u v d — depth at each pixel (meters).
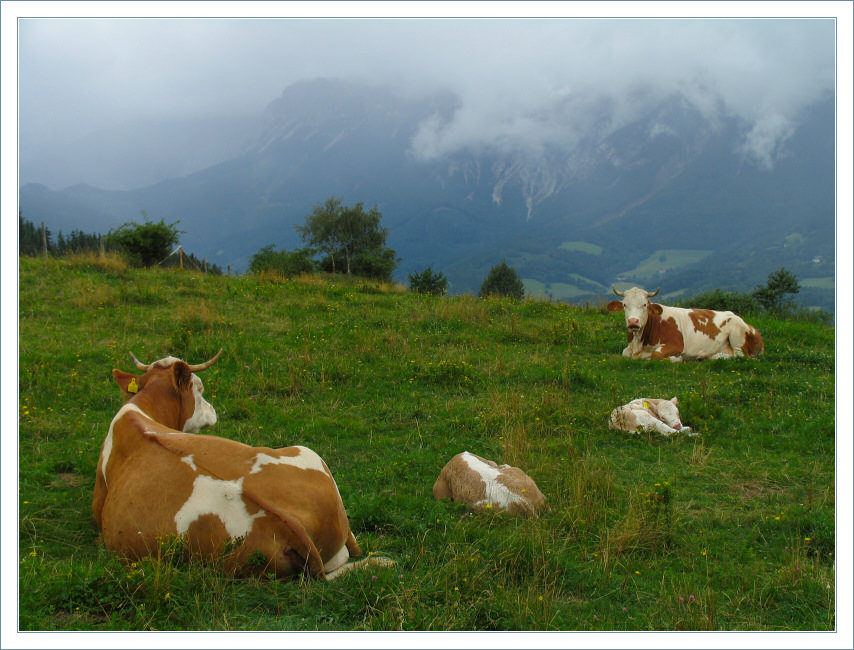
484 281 39.12
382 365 11.34
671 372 12.22
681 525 5.93
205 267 28.89
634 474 7.34
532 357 12.61
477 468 6.19
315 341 12.55
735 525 6.08
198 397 6.43
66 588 4.00
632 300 13.44
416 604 4.14
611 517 5.97
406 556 4.96
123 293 14.70
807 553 5.54
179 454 4.55
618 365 12.59
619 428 8.77
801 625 4.34
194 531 4.27
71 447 7.16
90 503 5.83
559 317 17.34
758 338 13.77
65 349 10.62
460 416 9.07
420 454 7.61
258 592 4.11
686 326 13.59
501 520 5.69
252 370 10.55
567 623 4.18
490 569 4.73
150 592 3.98
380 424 8.70
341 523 4.74
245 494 4.30
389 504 6.03
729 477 7.26
